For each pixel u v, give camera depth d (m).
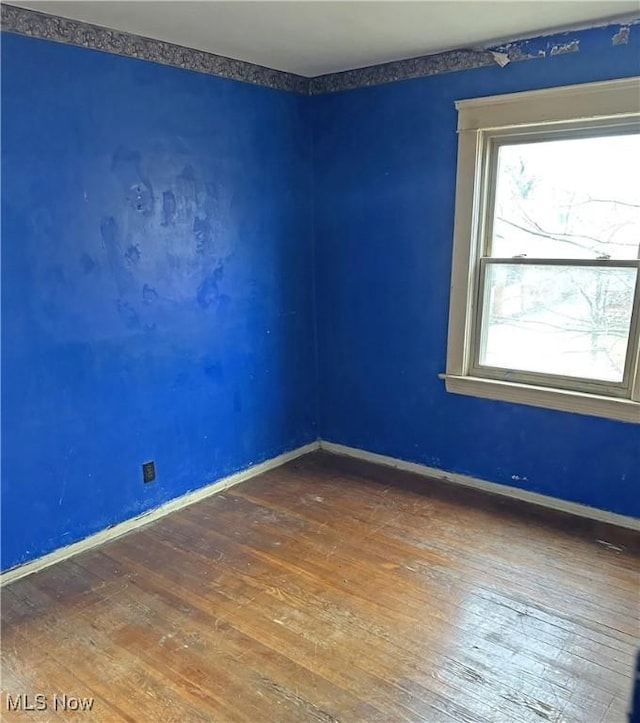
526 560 2.69
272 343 3.69
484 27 2.65
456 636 2.21
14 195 2.39
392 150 3.38
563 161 2.91
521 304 3.17
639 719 1.70
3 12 2.27
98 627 2.29
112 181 2.72
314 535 2.95
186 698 1.94
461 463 3.49
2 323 2.43
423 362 3.53
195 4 2.31
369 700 1.92
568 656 2.09
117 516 2.98
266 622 2.30
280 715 1.87
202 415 3.33
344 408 3.96
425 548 2.80
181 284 3.10
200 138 3.07
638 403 2.81
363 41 2.85
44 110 2.44
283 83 3.47
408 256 3.45
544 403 3.11
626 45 2.58
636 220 2.76
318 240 3.84
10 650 2.17
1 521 2.54
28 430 2.58
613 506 3.00
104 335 2.79
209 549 2.83
